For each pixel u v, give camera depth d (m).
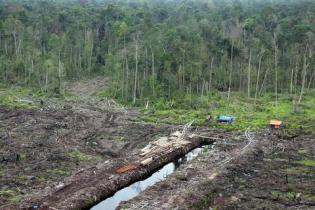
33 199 53.03
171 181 59.06
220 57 119.25
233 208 52.41
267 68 117.50
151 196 54.72
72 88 120.44
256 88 111.25
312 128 85.75
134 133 82.56
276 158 69.38
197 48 114.75
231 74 117.69
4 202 52.69
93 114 95.12
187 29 124.00
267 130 84.12
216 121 89.31
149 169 65.12
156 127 86.50
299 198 55.31
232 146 74.75
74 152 71.25
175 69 110.38
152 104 103.44
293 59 121.56
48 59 118.75
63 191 55.59
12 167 63.91
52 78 117.44
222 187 57.91
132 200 53.59
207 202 53.56
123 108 101.50
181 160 71.69
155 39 115.25
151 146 73.38
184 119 91.88
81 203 53.16
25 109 95.94
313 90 117.44
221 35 125.06
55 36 130.50
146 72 110.62
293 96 111.75
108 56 122.25
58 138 77.56
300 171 64.12
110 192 57.56
